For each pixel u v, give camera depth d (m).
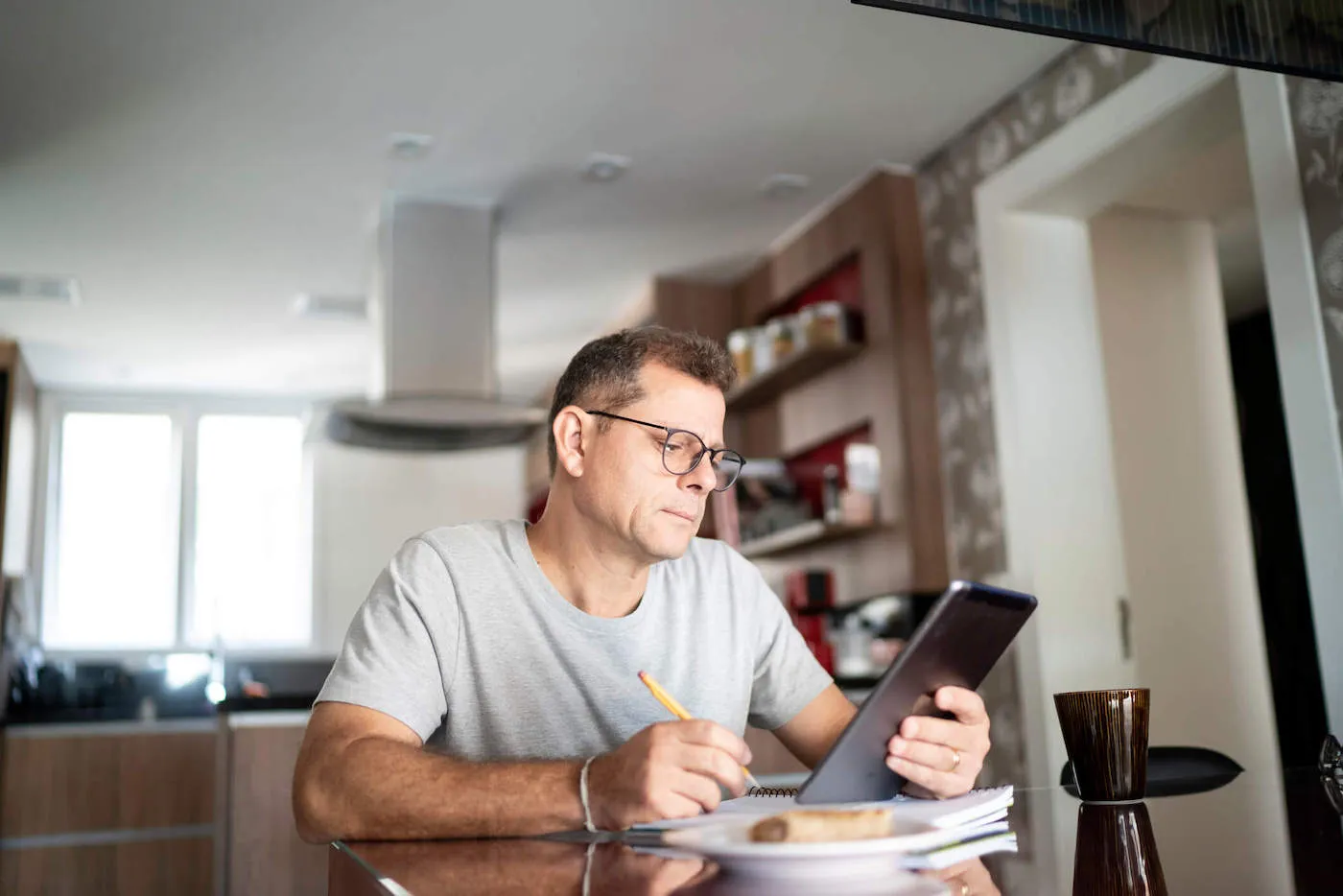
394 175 3.58
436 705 1.32
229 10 2.68
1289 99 2.46
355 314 4.80
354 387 5.90
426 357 3.66
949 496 3.52
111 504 5.79
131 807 3.43
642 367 1.34
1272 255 2.48
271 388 5.90
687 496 1.33
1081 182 3.10
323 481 6.03
